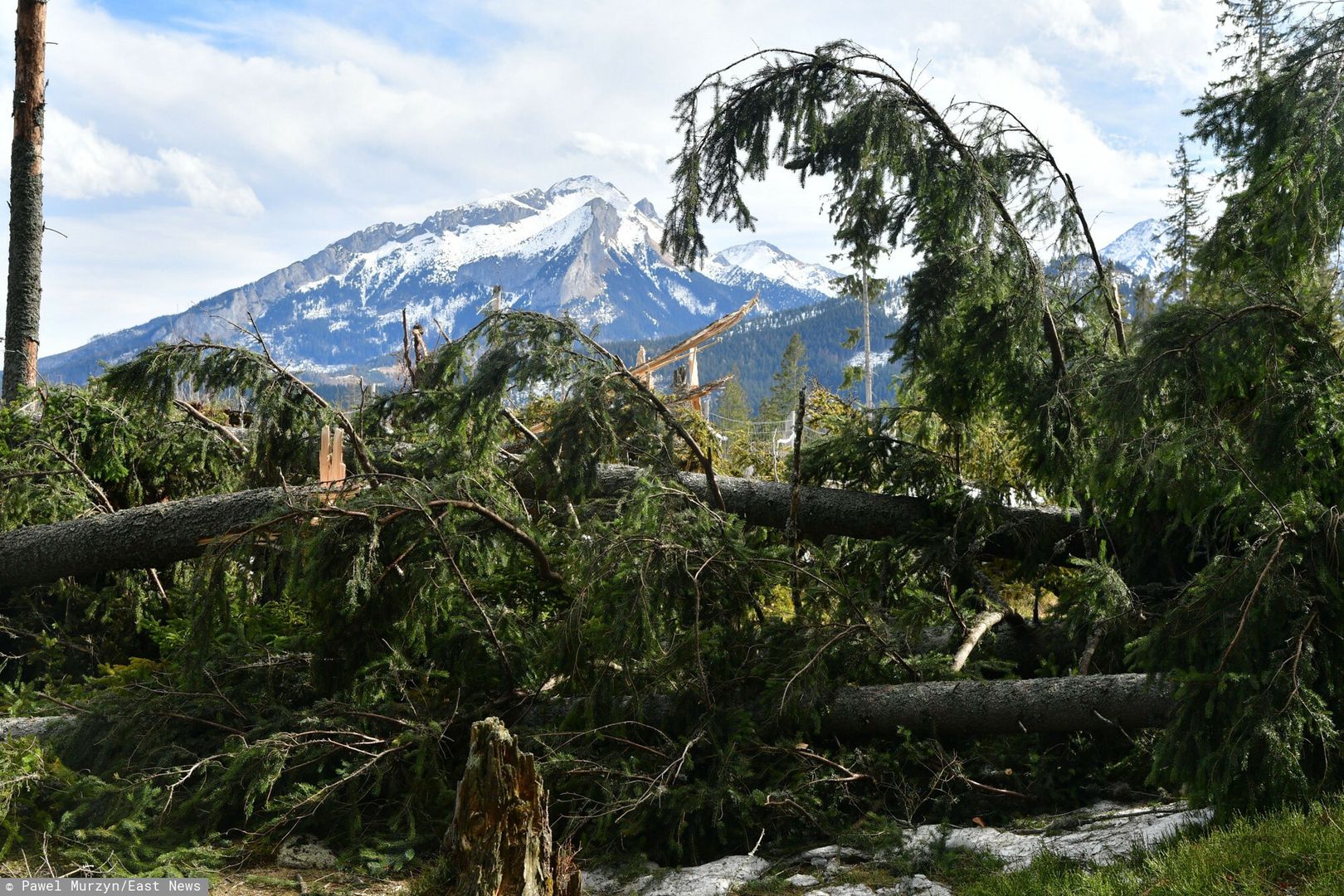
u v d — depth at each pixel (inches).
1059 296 298.0
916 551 295.4
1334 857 136.0
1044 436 274.7
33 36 488.1
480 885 147.5
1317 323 188.1
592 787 210.7
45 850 181.8
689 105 295.4
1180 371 192.9
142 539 285.1
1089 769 223.1
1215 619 170.2
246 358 295.7
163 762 211.0
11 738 219.5
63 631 318.3
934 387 297.4
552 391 288.2
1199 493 190.2
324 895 183.2
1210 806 171.9
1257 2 263.9
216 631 228.8
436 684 235.6
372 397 312.0
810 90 283.4
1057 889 151.8
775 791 206.4
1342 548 162.7
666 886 186.7
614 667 223.3
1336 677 161.8
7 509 316.8
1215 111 256.8
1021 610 384.5
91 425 338.6
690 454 439.2
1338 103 217.3
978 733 224.1
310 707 227.1
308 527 228.1
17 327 480.4
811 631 231.0
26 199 486.0
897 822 203.8
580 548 246.4
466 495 247.4
